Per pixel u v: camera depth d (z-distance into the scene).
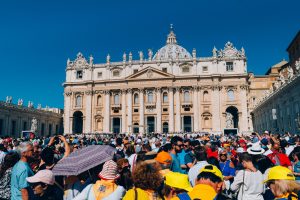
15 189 7.39
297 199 5.69
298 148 11.47
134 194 5.33
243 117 88.44
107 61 98.00
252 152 10.24
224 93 90.88
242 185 7.95
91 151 7.77
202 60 93.31
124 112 94.38
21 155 7.87
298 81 41.22
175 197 5.77
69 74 99.69
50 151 8.22
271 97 59.78
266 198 8.06
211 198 5.65
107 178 6.10
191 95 92.75
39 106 99.00
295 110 44.88
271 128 62.94
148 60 96.06
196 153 9.62
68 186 7.34
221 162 12.81
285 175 5.83
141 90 93.94
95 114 96.56
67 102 98.56
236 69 90.94
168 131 91.44
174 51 126.00
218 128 89.06
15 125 78.94
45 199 6.69
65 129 97.19
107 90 96.12
